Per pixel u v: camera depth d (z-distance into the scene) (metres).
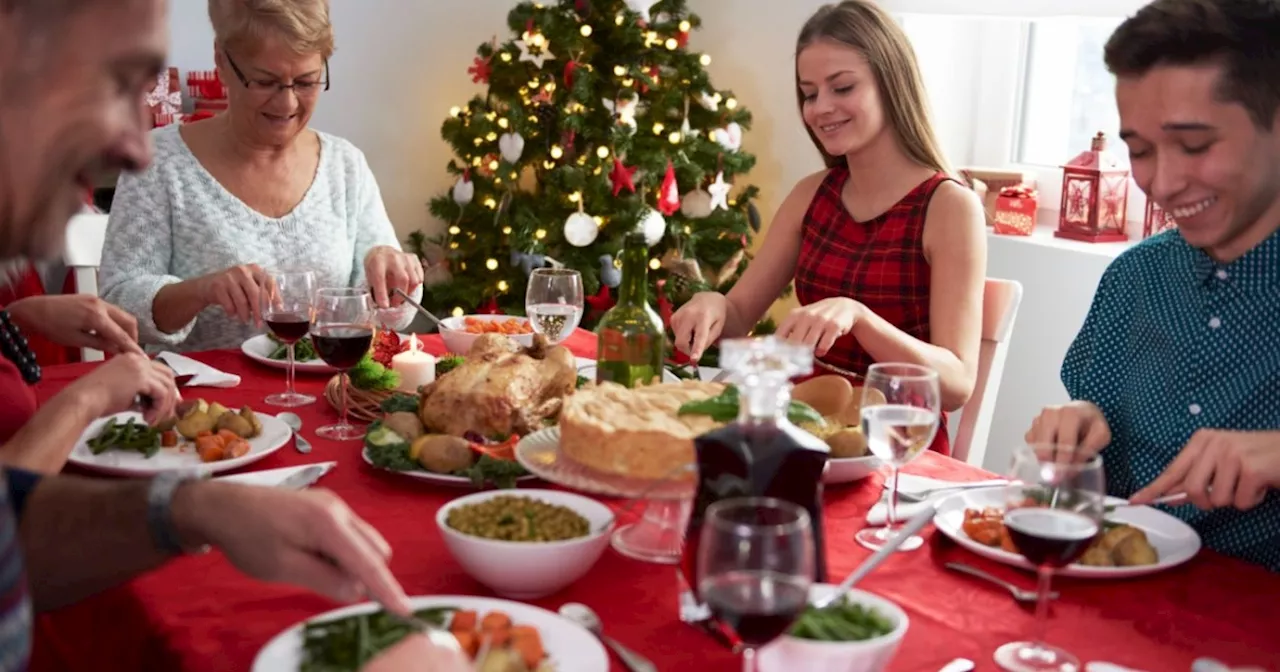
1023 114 3.82
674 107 4.04
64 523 1.07
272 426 1.66
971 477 1.55
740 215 4.13
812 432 1.49
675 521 1.34
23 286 2.72
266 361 2.08
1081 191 3.30
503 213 4.04
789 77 4.39
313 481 1.42
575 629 0.99
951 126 3.91
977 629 1.08
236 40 2.42
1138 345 1.66
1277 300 1.49
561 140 3.99
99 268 2.55
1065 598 1.15
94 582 1.08
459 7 4.57
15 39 0.80
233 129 2.61
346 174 2.79
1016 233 3.45
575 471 1.25
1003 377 3.46
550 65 4.03
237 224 2.61
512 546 1.09
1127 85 1.41
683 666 1.00
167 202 2.57
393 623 0.95
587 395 1.36
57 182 0.84
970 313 2.12
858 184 2.37
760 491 1.07
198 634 1.05
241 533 1.00
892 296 2.25
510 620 0.99
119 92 0.86
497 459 1.42
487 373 1.58
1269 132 1.36
